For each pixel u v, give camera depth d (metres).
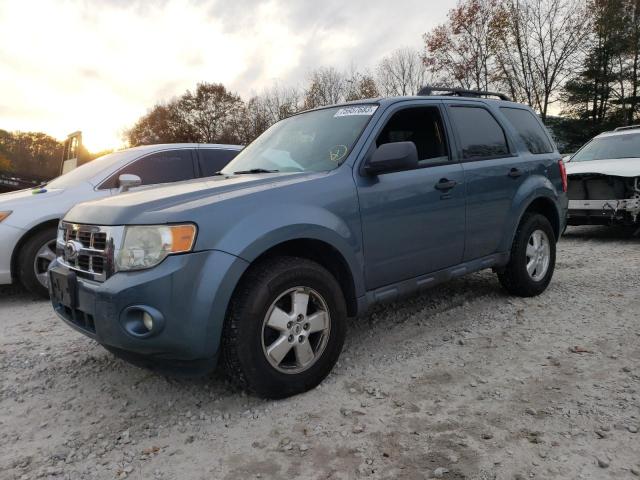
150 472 2.33
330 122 3.83
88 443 2.59
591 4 26.23
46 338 4.20
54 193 5.61
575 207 7.87
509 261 4.55
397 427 2.61
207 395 3.06
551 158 5.03
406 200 3.52
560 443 2.40
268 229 2.77
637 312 4.22
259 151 4.14
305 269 2.93
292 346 2.92
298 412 2.80
